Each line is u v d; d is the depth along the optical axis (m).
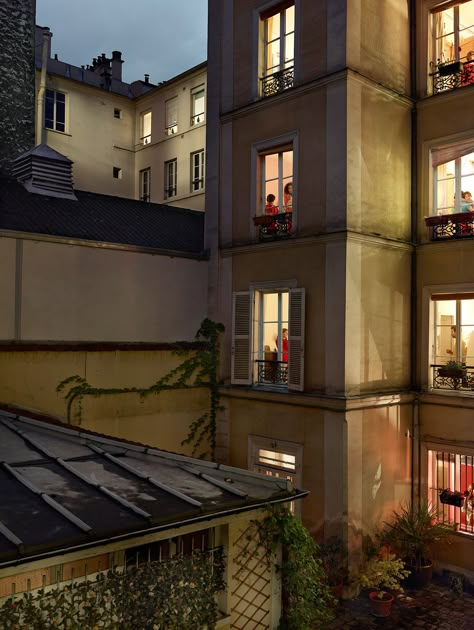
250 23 14.02
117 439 9.38
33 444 8.51
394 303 12.88
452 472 12.53
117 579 6.10
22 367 11.37
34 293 12.04
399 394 12.59
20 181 15.16
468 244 12.40
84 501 6.56
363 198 12.28
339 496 11.65
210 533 7.08
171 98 24.77
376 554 11.89
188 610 6.52
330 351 12.07
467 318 12.60
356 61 12.23
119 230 14.23
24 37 17.86
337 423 11.77
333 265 12.08
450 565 12.23
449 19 13.25
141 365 13.12
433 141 13.11
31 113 17.92
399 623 10.46
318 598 8.04
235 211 14.15
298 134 12.84
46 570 5.88
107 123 25.62
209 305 14.57
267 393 13.02
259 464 13.32
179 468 8.11
